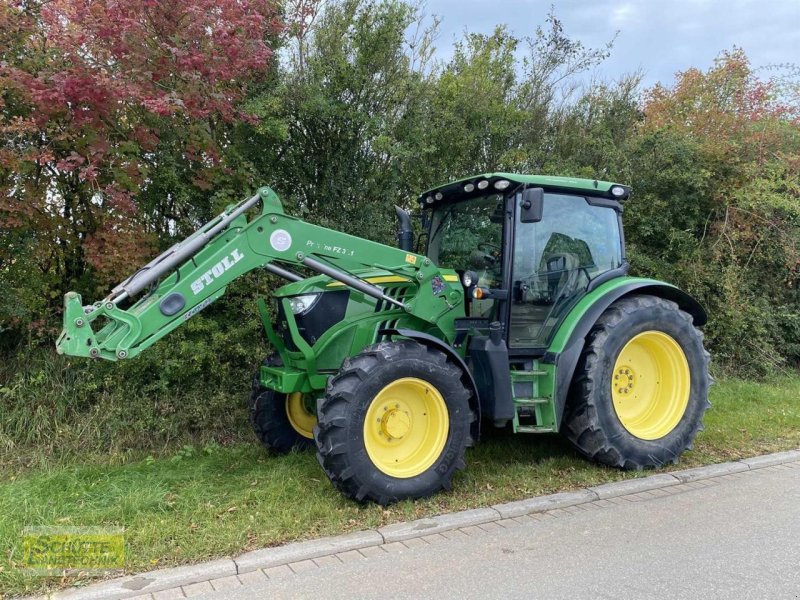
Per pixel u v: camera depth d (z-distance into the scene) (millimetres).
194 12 5125
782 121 9273
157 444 5508
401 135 7449
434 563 3311
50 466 4926
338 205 7219
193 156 6023
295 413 5316
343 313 4590
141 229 5832
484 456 5125
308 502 4074
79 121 5188
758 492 4383
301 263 4223
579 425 4703
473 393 4359
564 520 3906
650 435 4898
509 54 9195
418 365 4062
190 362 5660
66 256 5945
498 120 8555
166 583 3076
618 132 10320
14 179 5305
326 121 6992
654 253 9062
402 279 4703
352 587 3057
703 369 5086
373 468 3949
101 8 4992
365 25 7023
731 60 9578
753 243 9031
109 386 5547
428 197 5496
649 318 4859
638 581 3074
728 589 2982
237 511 3977
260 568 3285
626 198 5270
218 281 4031
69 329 3711
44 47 5266
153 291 4285
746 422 6172
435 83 8250
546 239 4852
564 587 3021
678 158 8781
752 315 8773
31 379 5430
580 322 4703
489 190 4801
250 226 4094
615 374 4988
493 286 4711
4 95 5152
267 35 6359
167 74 5484
